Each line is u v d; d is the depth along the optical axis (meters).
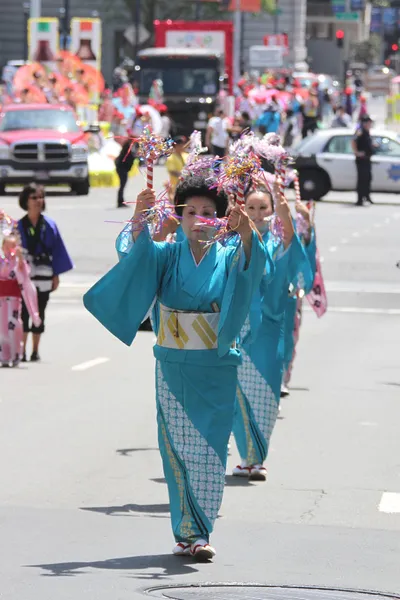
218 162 17.08
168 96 123.69
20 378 31.23
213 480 16.80
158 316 17.00
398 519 19.38
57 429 25.22
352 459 23.27
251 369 21.36
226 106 124.19
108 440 24.30
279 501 20.28
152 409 27.38
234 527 18.70
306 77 173.12
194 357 16.69
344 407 28.14
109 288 16.58
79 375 31.72
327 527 18.84
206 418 16.78
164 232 17.20
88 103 112.56
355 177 82.19
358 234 66.12
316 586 15.77
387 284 51.50
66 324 41.22
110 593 15.27
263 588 15.59
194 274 16.70
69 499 20.09
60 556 16.98
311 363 34.12
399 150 83.19
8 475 21.58
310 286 25.77
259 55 178.12
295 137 121.06
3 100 113.56
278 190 22.08
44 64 112.56
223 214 16.83
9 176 81.19
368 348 36.94
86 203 77.00
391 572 16.55
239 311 16.50
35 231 33.72
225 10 191.38
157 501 20.08
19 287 33.12
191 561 16.81
